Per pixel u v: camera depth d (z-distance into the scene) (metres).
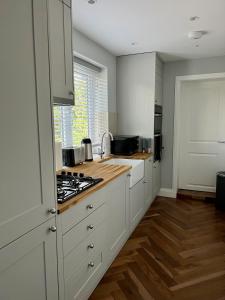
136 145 3.39
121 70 3.47
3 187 0.91
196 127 4.02
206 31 2.48
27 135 1.03
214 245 2.48
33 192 1.08
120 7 1.96
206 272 2.04
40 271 1.16
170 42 2.84
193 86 3.95
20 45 0.97
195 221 3.07
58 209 1.25
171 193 4.02
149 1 1.86
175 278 1.96
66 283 1.39
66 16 1.63
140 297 1.75
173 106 3.82
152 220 3.10
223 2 1.88
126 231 2.48
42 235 1.15
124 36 2.63
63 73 1.62
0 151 0.89
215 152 3.96
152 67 3.28
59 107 2.43
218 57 3.47
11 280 0.98
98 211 1.76
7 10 0.90
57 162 2.12
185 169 4.19
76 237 1.47
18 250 1.00
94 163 2.60
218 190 3.46
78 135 2.78
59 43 1.56
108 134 3.14
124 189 2.34
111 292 1.80
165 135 3.94
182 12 2.05
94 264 1.75
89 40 2.70
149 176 3.35
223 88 3.79
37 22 1.06
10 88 0.93
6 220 0.94
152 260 2.21
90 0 1.84
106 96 3.23
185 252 2.35
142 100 3.41
